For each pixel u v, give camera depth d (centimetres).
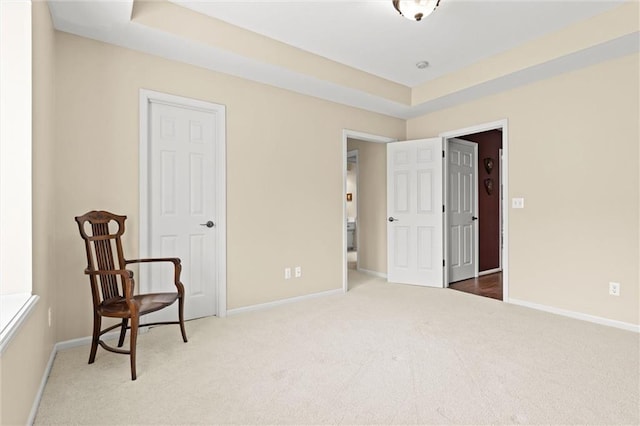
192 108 317
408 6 244
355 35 308
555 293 341
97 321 228
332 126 417
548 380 204
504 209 382
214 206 331
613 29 265
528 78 346
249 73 331
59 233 249
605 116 307
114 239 272
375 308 355
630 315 292
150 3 249
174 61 303
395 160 477
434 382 202
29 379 162
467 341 264
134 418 169
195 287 321
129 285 211
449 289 440
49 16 220
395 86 418
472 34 306
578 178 325
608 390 192
